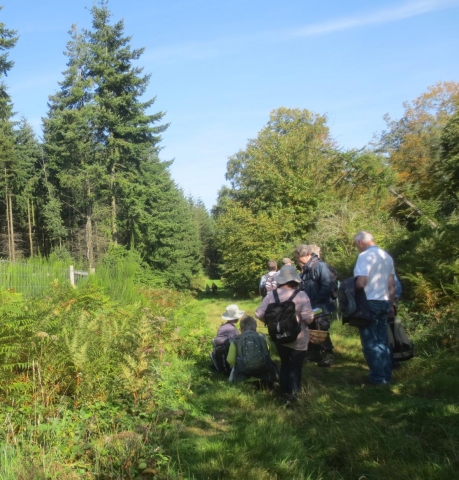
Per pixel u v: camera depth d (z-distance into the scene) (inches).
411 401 195.2
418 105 1412.4
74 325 246.2
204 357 323.3
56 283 461.7
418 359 264.2
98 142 1422.2
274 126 1747.0
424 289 354.6
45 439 166.9
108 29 1384.1
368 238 251.1
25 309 246.2
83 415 188.5
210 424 199.6
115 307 407.8
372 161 944.9
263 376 255.4
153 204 1414.9
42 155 1815.9
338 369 287.7
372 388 226.2
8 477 136.6
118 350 228.2
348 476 147.9
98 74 1389.0
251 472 148.6
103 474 148.3
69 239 1691.7
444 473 135.1
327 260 673.6
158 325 301.9
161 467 153.3
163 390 225.5
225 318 302.7
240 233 1099.9
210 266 2947.8
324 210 831.7
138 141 1407.5
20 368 212.1
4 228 1743.4
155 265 1470.2
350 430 172.4
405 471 139.6
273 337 230.4
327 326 300.0
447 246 378.3
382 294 238.7
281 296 237.9
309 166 1083.3
